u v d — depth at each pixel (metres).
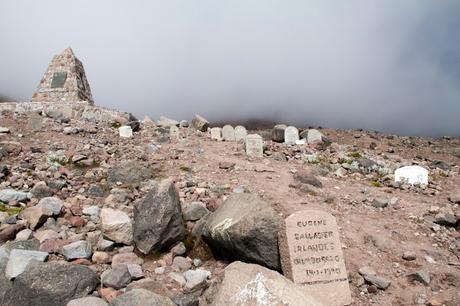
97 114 12.79
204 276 4.18
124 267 4.20
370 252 5.02
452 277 4.45
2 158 8.20
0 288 3.87
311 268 4.16
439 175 9.53
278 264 4.36
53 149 9.17
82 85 14.76
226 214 4.78
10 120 11.46
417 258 4.90
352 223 5.79
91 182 7.26
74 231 5.21
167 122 13.69
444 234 5.61
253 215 4.45
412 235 5.56
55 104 13.17
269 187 7.12
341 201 6.71
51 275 3.80
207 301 3.62
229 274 3.47
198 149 10.28
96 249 4.79
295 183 7.29
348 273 4.54
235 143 11.57
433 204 6.87
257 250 4.40
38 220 5.19
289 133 12.37
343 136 17.41
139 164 8.07
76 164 8.20
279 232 4.34
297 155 10.34
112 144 10.11
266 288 3.22
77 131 10.92
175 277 4.27
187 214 5.52
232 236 4.48
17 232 4.98
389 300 4.16
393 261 4.84
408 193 7.72
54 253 4.56
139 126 12.35
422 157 13.52
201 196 6.56
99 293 3.89
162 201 4.95
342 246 5.07
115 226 4.88
